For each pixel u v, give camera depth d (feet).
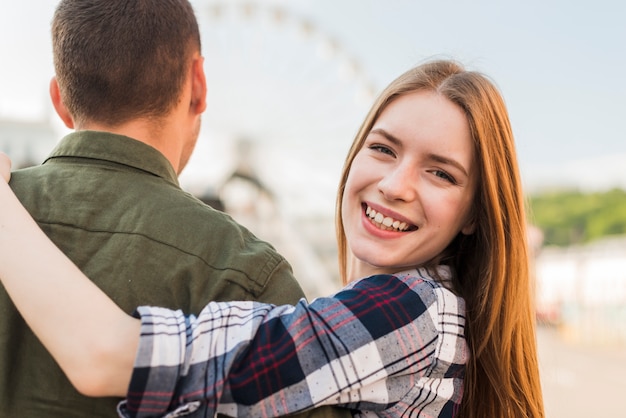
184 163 4.07
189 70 3.66
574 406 32.71
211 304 3.09
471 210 4.46
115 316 2.89
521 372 4.52
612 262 59.00
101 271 3.19
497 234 4.32
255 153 60.75
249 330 3.03
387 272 4.48
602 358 49.65
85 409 3.05
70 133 3.54
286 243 60.85
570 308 63.52
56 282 2.89
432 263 4.59
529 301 4.57
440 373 3.75
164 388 2.82
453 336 3.84
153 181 3.46
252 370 2.99
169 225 3.31
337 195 5.19
